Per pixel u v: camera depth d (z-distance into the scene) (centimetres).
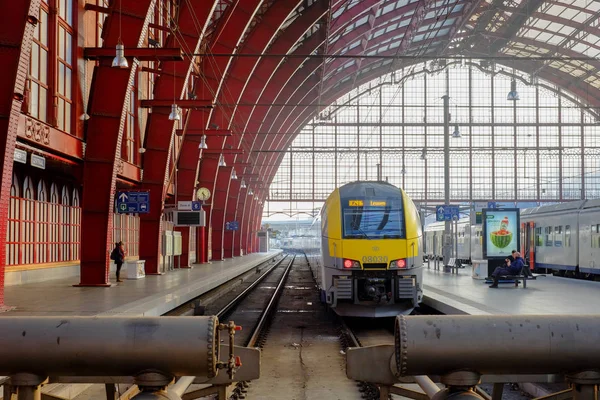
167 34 3212
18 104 1400
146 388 370
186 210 3459
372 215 1719
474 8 4897
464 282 2486
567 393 430
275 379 1061
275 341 1520
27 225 2334
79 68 2164
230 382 453
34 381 371
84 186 2127
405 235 1702
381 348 461
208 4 2548
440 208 3125
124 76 2083
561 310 1452
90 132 2111
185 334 364
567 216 3000
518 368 374
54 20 1972
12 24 1366
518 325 371
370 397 898
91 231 2161
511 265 2208
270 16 3341
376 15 4650
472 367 371
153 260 3006
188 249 3906
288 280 4100
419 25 4984
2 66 1366
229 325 398
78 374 373
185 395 464
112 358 364
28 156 1881
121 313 1422
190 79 3506
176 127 3638
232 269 3741
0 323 371
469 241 4334
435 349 364
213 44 3020
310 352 1355
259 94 3997
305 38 4266
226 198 4966
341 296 1670
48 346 363
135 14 2036
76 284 2189
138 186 3005
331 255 1700
